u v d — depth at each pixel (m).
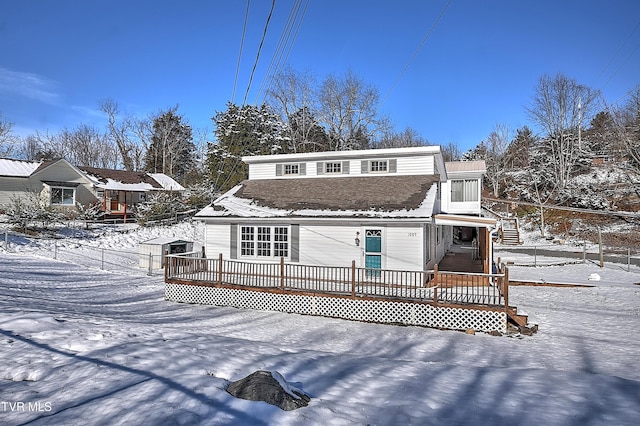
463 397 5.77
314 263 15.70
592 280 18.34
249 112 42.16
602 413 5.19
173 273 15.34
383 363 7.75
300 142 44.06
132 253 23.33
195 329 10.72
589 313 13.21
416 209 14.70
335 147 44.03
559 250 29.67
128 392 5.21
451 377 6.84
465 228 35.34
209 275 15.19
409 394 5.83
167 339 8.25
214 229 17.28
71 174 34.66
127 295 15.48
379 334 11.09
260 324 11.89
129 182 39.62
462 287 12.46
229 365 6.62
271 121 44.31
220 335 10.10
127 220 35.56
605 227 33.88
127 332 8.40
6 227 25.92
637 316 12.73
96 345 7.20
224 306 14.31
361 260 15.12
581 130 46.50
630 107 36.78
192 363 6.53
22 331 7.78
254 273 14.99
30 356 6.48
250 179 21.48
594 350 9.48
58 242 24.75
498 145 56.47
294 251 15.96
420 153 18.55
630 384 6.51
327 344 10.01
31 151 66.88
